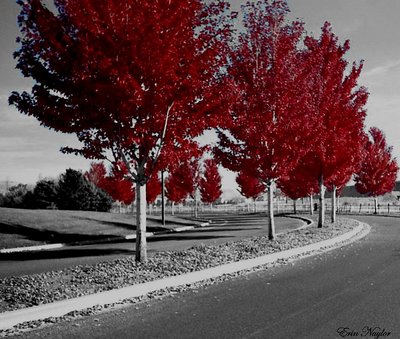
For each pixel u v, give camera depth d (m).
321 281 9.27
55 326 6.28
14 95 9.94
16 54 9.66
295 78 15.91
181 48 10.18
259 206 72.25
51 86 9.96
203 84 10.89
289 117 15.64
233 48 15.98
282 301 7.49
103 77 9.69
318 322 6.16
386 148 39.28
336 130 21.72
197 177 44.25
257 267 11.49
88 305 7.38
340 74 21.80
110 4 9.21
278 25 15.93
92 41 9.43
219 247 14.08
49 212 29.73
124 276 9.28
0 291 7.76
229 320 6.37
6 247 18.23
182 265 10.76
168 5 9.87
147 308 7.26
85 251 16.41
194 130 10.91
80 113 9.91
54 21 9.46
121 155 10.63
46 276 9.14
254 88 15.73
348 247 15.61
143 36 9.38
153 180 43.38
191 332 5.85
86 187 42.25
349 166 23.28
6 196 44.38
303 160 22.72
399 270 10.34
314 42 21.73
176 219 36.47
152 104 9.86
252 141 15.63
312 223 27.36
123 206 61.16
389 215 38.06
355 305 7.08
